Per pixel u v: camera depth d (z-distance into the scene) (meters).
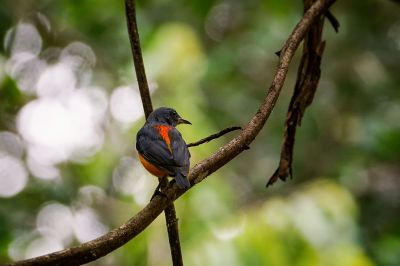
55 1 15.95
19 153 15.48
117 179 14.06
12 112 15.18
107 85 16.14
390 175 17.45
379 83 17.30
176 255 5.75
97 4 14.66
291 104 6.77
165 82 11.75
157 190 7.29
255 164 17.97
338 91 17.62
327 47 17.94
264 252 8.97
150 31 13.42
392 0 8.52
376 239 15.18
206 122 11.46
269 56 17.55
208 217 10.03
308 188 9.78
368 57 17.75
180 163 7.24
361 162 16.14
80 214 14.68
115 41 16.11
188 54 11.90
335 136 17.52
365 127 15.63
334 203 9.59
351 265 9.27
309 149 17.61
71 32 16.70
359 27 18.02
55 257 4.09
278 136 18.05
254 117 5.54
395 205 17.12
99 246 4.32
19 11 15.37
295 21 16.61
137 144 7.83
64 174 14.14
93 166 13.62
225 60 16.81
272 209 9.30
